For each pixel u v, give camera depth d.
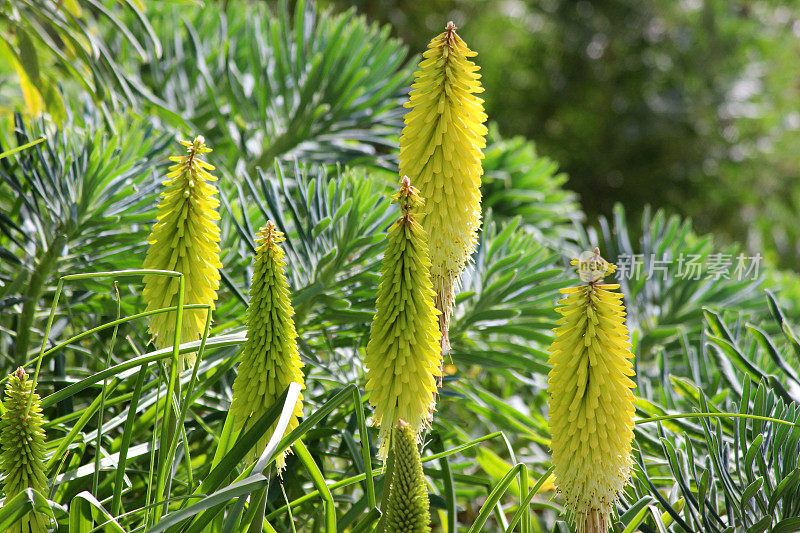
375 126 2.19
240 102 2.10
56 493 1.33
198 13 2.54
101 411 1.24
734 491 1.38
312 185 1.62
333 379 1.61
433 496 1.44
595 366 1.21
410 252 1.22
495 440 1.91
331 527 1.26
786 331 1.50
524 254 1.74
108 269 1.57
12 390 1.20
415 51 5.85
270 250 1.22
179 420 1.23
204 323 1.27
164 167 1.77
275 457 1.21
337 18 2.35
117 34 2.46
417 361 1.23
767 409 1.43
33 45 1.76
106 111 1.83
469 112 1.26
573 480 1.22
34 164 1.59
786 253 6.12
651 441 1.48
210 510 1.22
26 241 1.60
